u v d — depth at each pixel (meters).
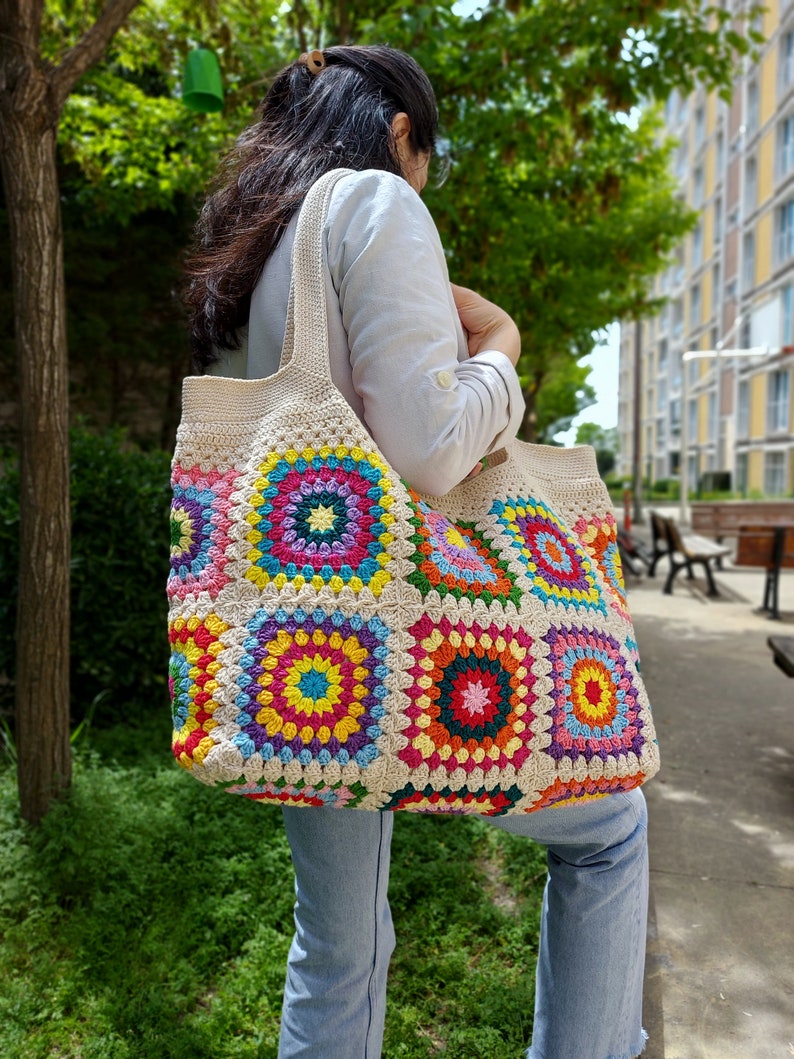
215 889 2.41
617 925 1.28
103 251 8.80
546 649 1.09
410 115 1.28
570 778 1.09
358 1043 1.24
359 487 1.04
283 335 1.16
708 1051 1.76
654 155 8.35
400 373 1.02
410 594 1.01
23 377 2.63
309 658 0.98
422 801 1.02
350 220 1.09
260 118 1.39
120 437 4.27
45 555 2.65
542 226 6.59
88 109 5.71
